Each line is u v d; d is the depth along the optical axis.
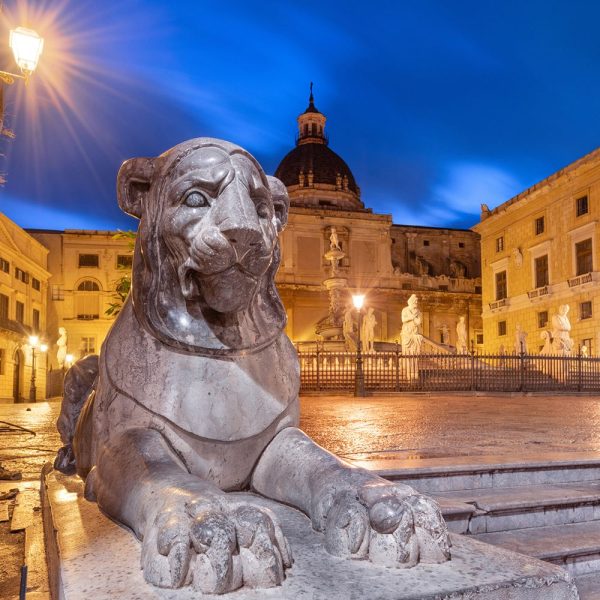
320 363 21.47
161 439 2.17
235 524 1.50
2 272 35.16
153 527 1.55
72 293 45.81
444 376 21.36
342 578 1.52
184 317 2.22
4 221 35.09
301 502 2.02
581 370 21.98
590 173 31.92
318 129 62.06
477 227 43.06
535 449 4.99
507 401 15.84
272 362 2.41
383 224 50.50
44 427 10.88
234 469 2.33
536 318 36.25
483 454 4.59
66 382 3.47
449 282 52.38
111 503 2.09
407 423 8.13
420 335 21.67
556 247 34.69
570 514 3.39
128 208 2.35
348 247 49.66
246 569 1.47
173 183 2.11
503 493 3.54
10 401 34.84
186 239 2.04
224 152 2.10
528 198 37.00
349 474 1.87
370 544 1.64
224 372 2.26
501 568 1.61
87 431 2.77
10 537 3.18
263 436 2.35
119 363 2.33
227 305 2.11
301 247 48.62
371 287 49.50
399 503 1.64
